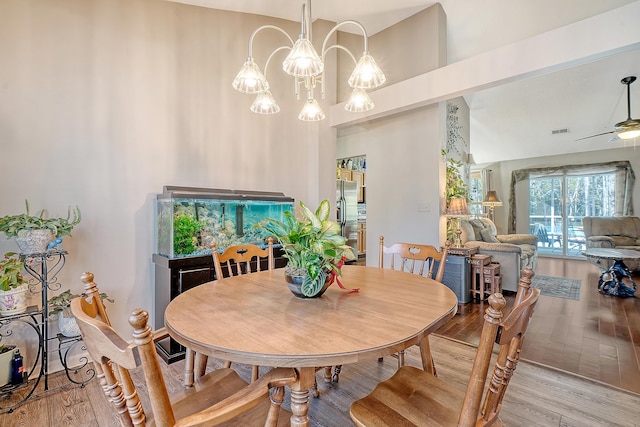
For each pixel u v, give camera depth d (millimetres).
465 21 3828
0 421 1693
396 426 988
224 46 3154
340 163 6426
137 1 2629
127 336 2555
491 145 7281
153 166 2697
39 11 2195
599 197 6973
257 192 3223
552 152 7258
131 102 2590
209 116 3041
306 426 945
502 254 4188
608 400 1830
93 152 2412
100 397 1919
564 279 4930
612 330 2857
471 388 807
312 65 1631
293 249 1395
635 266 4941
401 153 4031
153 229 2689
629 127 4270
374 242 4324
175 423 762
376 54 4242
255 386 866
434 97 3031
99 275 2441
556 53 2363
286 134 3643
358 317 1171
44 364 1985
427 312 1223
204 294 1494
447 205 3904
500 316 769
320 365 884
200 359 1560
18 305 1866
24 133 2145
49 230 1963
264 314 1210
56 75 2260
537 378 2064
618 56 4090
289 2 3213
